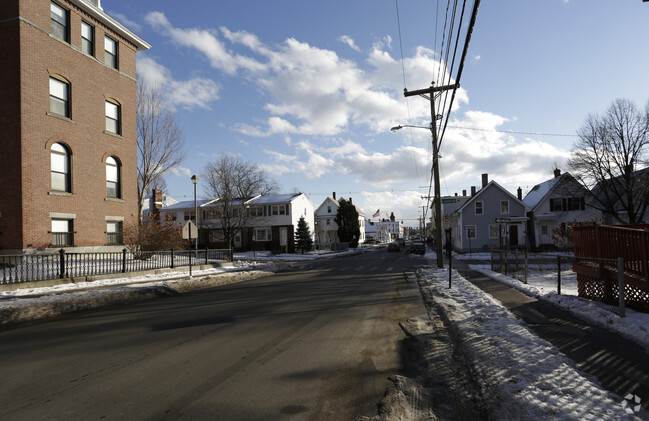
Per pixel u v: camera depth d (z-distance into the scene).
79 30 19.19
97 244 19.67
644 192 25.73
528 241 39.12
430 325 7.20
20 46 16.28
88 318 8.45
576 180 30.31
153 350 5.68
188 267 19.59
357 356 5.33
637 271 6.95
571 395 3.64
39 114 16.95
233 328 7.11
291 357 5.28
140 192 27.92
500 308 7.93
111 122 21.23
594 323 6.55
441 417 3.53
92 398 3.92
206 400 3.85
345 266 24.70
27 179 16.31
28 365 5.05
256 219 46.31
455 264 24.34
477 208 40.22
